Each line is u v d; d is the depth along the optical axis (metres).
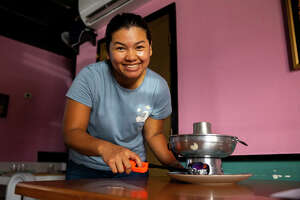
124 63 0.99
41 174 2.57
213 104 1.92
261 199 0.50
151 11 2.54
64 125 1.07
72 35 3.18
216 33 2.01
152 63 2.42
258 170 1.57
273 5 1.71
